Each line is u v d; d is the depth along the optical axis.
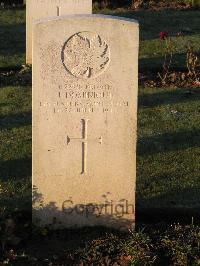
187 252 2.69
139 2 7.74
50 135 2.78
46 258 2.69
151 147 3.77
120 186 2.85
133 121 2.78
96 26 2.69
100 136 2.80
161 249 2.73
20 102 4.43
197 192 3.26
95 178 2.84
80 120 2.77
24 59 5.47
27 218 2.98
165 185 3.32
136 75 2.74
